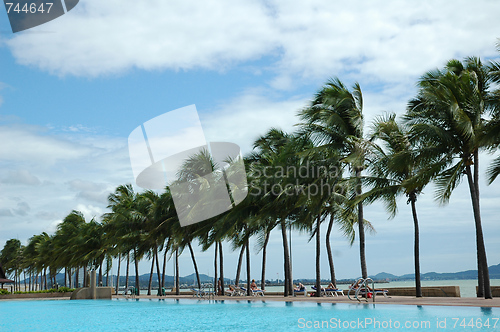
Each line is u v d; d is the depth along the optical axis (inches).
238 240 1286.9
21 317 663.1
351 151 902.4
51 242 2847.0
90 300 1282.0
